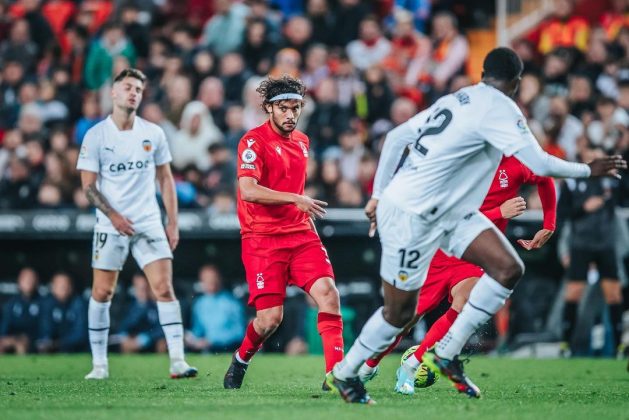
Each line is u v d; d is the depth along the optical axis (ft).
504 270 71.26
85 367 124.57
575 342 148.56
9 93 205.05
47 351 156.66
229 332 152.15
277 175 86.94
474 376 111.34
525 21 211.00
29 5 216.33
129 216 103.19
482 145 70.33
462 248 72.49
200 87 195.21
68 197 172.04
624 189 155.22
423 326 147.33
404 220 70.13
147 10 217.77
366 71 188.55
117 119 103.50
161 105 189.78
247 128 187.73
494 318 152.97
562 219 148.25
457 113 70.44
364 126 187.32
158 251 104.06
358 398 74.49
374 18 202.90
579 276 146.61
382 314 72.18
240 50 202.59
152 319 154.10
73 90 199.82
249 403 75.46
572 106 181.06
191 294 156.04
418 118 72.74
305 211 81.66
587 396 84.33
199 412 69.21
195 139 180.45
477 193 72.08
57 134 180.65
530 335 152.25
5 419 66.28
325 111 181.98
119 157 102.73
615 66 190.39
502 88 71.97
